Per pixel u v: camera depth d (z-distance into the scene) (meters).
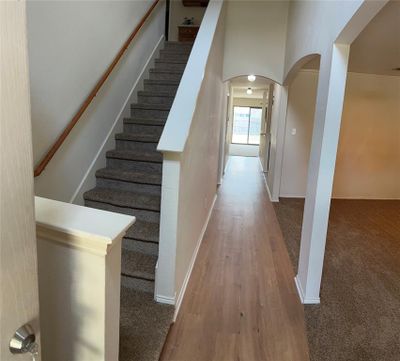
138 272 2.13
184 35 6.36
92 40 2.76
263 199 5.50
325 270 2.94
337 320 2.21
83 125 2.72
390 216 4.72
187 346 1.90
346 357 1.87
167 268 2.04
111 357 1.10
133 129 3.47
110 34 3.10
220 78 4.41
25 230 0.66
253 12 4.67
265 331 2.07
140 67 4.08
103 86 3.04
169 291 2.07
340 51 2.06
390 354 1.90
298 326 2.13
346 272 2.91
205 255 3.14
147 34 4.29
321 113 2.24
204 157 3.13
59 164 2.43
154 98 3.90
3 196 0.60
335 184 5.70
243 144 14.24
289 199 5.52
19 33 0.59
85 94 2.70
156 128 3.39
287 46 4.45
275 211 4.77
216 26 3.29
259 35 4.71
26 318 0.68
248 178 7.43
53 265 1.06
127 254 2.34
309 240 2.35
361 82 5.28
